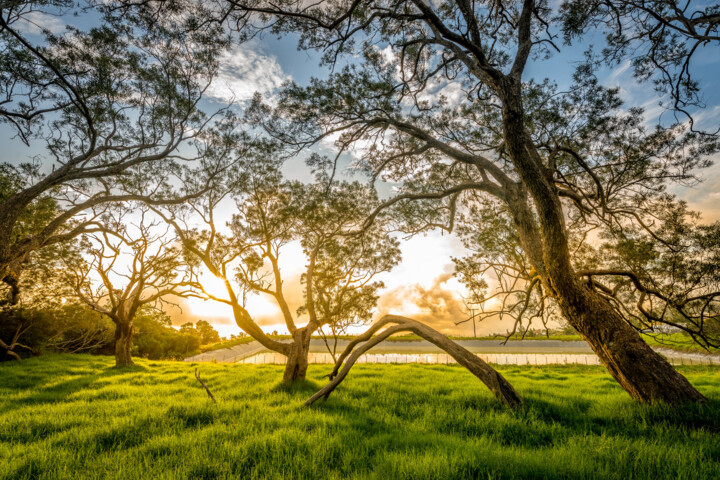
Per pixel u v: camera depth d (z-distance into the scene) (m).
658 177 11.35
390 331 9.76
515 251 13.68
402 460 5.20
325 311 14.77
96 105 12.98
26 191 10.50
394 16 7.78
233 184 15.05
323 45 9.67
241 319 13.34
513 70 9.40
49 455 5.95
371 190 14.62
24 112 11.97
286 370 12.69
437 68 11.52
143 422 7.87
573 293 8.89
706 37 7.99
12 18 8.74
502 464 5.05
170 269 21.41
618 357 8.40
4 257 10.17
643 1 9.14
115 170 12.41
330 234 14.79
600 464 4.95
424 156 14.28
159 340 43.03
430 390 11.38
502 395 8.84
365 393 11.27
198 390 12.59
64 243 20.00
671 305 9.49
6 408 10.12
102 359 27.02
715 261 8.67
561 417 8.07
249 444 6.16
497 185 11.43
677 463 4.94
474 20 8.71
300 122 11.85
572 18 9.50
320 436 6.50
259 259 13.99
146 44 12.34
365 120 12.05
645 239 10.81
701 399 7.75
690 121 10.11
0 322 25.28
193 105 14.38
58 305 24.94
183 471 5.17
